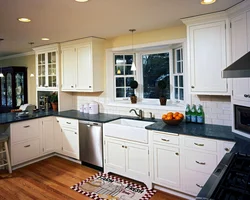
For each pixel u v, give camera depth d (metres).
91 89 3.89
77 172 3.50
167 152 2.71
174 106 3.36
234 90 2.41
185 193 2.63
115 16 2.57
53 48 4.39
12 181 3.21
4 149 3.64
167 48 3.65
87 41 3.86
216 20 2.54
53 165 3.82
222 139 2.30
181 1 2.13
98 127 3.43
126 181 3.15
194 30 2.70
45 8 2.24
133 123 3.55
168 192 2.81
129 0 2.07
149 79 3.96
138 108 3.70
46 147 4.14
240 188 1.22
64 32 3.34
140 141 2.94
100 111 4.23
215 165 2.37
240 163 1.61
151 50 3.85
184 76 3.22
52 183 3.13
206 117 3.01
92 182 3.13
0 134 3.60
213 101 2.95
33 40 3.93
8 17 2.54
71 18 2.61
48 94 4.97
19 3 2.09
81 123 3.69
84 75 3.98
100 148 3.44
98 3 2.12
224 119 2.88
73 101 4.71
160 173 2.79
